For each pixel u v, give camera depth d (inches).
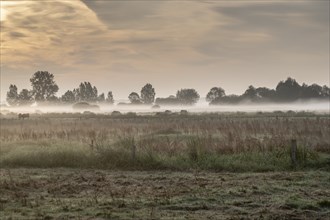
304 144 911.7
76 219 464.8
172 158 877.2
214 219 461.7
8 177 761.0
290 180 700.0
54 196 592.4
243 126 1496.1
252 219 462.3
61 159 903.7
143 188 647.8
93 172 817.5
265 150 903.1
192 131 1457.9
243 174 768.9
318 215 480.7
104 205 530.3
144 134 1395.2
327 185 655.8
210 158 864.3
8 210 509.4
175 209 514.9
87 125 1763.0
